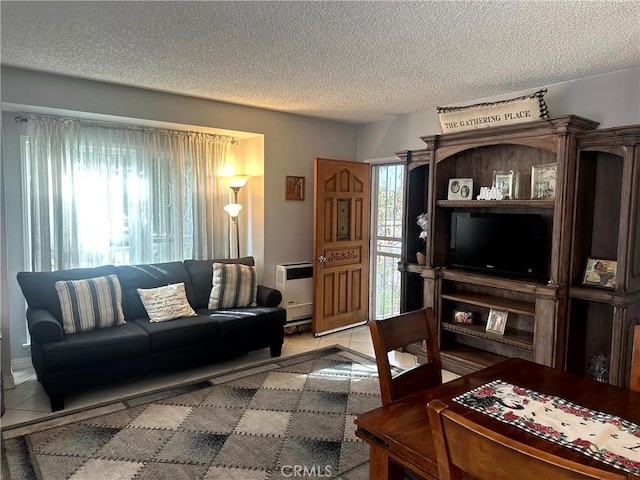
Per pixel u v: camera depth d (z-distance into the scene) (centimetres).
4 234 340
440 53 288
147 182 431
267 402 322
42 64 318
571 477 79
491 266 371
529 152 364
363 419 146
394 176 521
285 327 482
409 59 300
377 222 546
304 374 377
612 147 296
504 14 227
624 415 150
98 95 366
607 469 117
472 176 404
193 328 364
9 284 378
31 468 239
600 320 334
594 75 334
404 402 159
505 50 281
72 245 390
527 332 371
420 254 422
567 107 352
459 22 238
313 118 505
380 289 546
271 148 475
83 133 393
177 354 359
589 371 334
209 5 221
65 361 304
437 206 403
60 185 381
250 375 374
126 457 250
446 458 101
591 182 325
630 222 289
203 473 236
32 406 312
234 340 390
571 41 264
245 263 465
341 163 500
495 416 148
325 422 293
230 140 485
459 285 420
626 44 269
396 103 430
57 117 378
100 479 230
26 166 376
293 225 503
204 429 282
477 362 374
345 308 518
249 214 502
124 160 417
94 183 402
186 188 459
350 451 258
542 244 352
